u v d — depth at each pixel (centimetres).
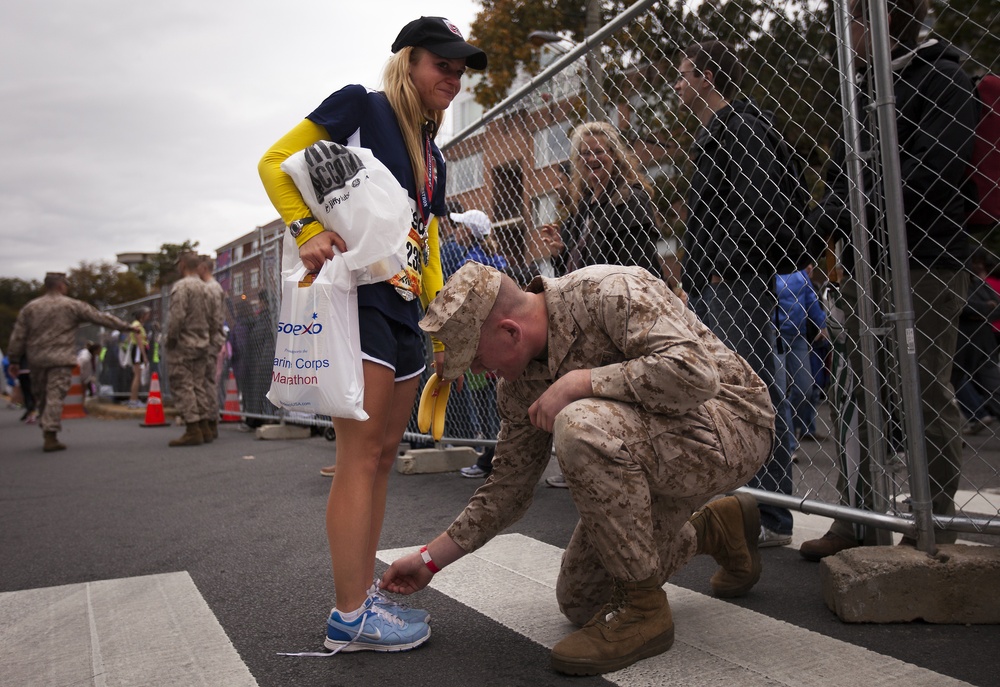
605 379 186
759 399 206
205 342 782
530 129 454
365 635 207
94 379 2095
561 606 220
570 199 416
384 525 365
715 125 318
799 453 562
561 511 384
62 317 805
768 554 300
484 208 507
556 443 187
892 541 268
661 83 355
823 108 328
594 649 190
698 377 177
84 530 387
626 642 192
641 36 359
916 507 231
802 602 241
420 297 255
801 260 302
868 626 218
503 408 217
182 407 777
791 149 321
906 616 219
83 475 593
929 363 260
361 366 202
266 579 285
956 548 227
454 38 223
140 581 287
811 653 198
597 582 215
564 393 189
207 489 496
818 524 350
